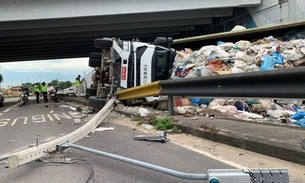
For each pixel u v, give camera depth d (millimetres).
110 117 10062
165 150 5426
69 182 4055
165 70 11711
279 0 21203
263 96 5379
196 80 7117
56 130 8375
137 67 11266
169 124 7203
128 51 11188
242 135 5391
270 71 5188
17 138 7457
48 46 33469
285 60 10070
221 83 6445
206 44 20719
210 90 6750
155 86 8930
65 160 5047
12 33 24609
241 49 12109
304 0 19219
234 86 6062
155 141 6172
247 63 10336
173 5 22328
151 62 11398
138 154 5223
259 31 17312
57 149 5309
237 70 9781
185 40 19875
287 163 4273
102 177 4188
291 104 8602
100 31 27766
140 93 9828
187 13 24250
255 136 5219
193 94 7309
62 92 31344
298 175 3795
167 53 11742
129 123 8766
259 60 9914
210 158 4801
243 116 7613
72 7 21406
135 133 7180
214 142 5824
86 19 23344
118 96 11195
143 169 4461
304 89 4590
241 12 25234
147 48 11422
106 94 12047
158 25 25938
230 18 26562
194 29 28938
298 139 4773
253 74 5543
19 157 4242
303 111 7559
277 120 7027
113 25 25562
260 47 11172
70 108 16453
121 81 11156
